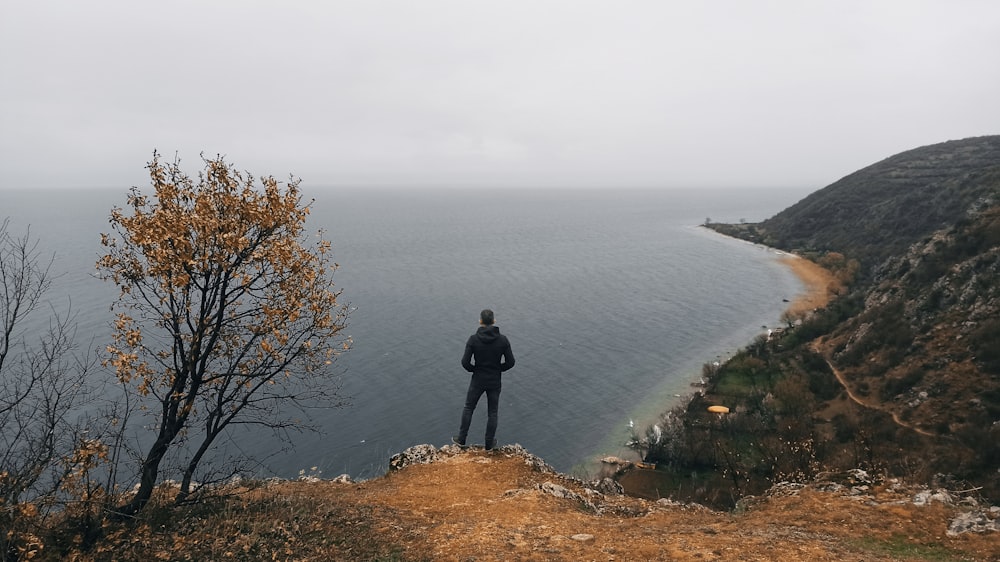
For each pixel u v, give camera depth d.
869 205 125.12
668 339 76.19
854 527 6.77
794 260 124.44
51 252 116.00
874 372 41.69
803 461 18.30
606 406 52.53
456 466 10.16
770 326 79.62
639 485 35.66
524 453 11.01
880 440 31.64
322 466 38.38
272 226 6.55
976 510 6.97
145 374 6.31
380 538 6.31
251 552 5.62
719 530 6.72
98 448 5.63
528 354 69.31
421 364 61.81
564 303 99.38
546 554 5.78
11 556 4.95
